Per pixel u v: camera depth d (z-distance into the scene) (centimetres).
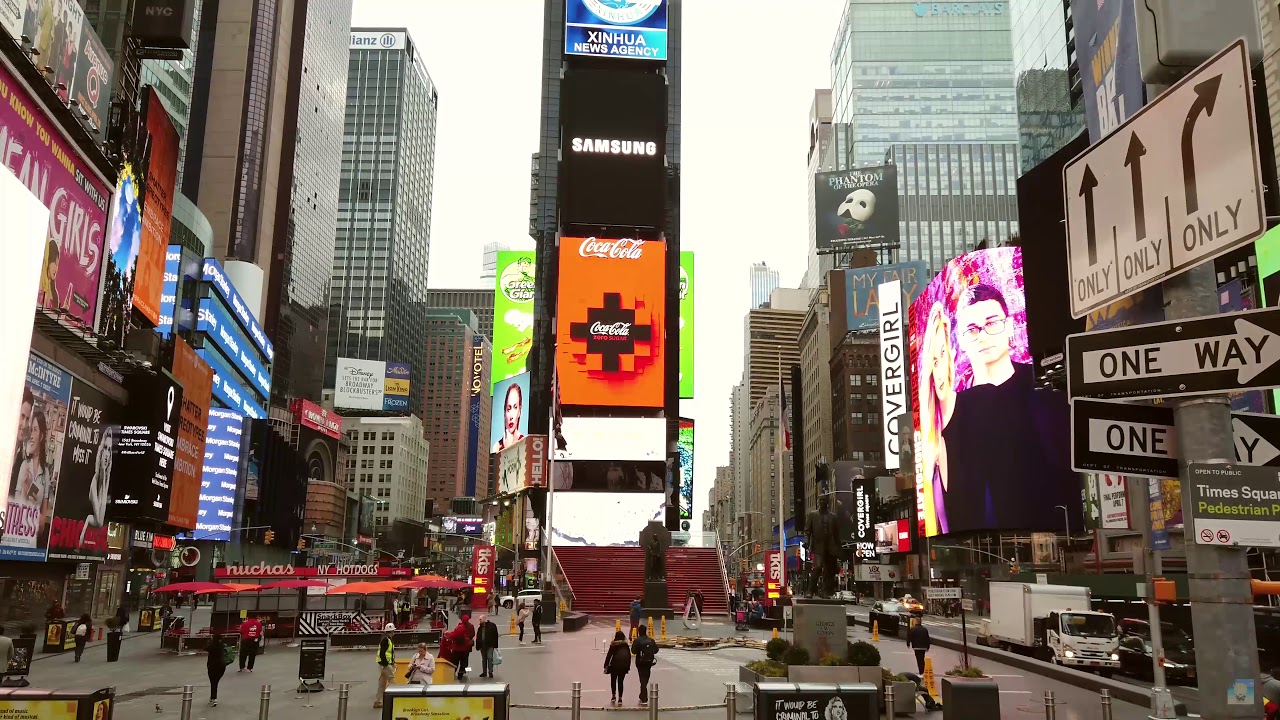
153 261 5775
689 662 3288
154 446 5128
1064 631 3362
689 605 5447
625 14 10356
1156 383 748
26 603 4278
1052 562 9419
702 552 7831
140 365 5088
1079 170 832
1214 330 721
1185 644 3206
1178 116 716
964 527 10194
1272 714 1373
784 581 5403
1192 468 722
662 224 9906
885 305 15175
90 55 4778
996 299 10256
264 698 1678
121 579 6012
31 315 759
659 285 9781
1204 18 730
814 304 19475
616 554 7931
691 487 16588
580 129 10012
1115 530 7031
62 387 4291
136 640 4622
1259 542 711
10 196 716
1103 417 782
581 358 9544
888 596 13762
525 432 13100
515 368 18400
